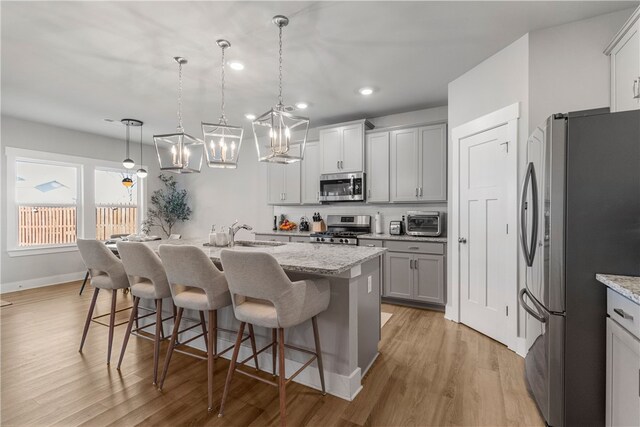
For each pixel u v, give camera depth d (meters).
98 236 5.57
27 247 4.73
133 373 2.26
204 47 2.61
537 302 1.82
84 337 2.59
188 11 2.14
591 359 1.55
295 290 1.69
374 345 2.46
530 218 1.95
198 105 4.01
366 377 2.21
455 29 2.40
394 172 4.13
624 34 2.00
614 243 1.52
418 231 4.02
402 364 2.39
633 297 1.21
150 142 6.12
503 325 2.71
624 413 1.35
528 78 2.45
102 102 3.89
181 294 2.07
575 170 1.57
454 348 2.66
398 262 3.84
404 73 3.15
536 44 2.43
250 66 2.97
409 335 2.95
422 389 2.06
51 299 4.12
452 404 1.90
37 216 4.85
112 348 2.67
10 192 4.53
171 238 4.03
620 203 1.52
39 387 2.08
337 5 2.10
